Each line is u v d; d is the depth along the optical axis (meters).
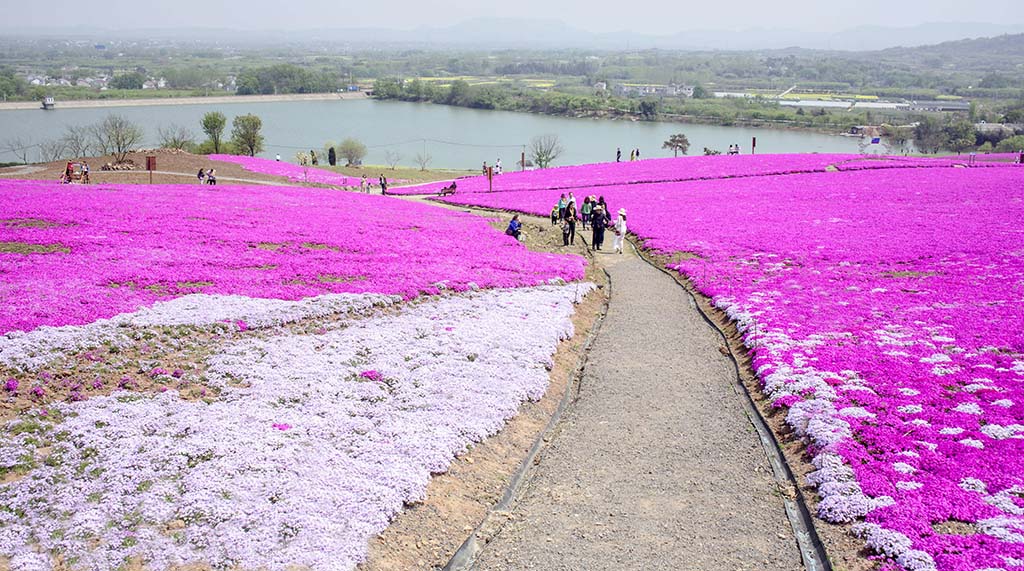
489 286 34.59
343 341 25.64
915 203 57.34
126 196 50.78
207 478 16.11
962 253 40.38
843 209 56.50
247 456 17.14
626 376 25.36
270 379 21.66
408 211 56.84
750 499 17.39
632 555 15.22
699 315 32.94
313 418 19.56
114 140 135.50
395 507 15.91
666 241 47.50
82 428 17.61
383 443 18.62
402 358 24.64
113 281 28.83
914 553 13.93
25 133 179.50
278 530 14.69
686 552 15.30
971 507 15.38
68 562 13.38
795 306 31.62
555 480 18.42
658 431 21.06
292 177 91.50
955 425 19.48
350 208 54.38
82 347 21.70
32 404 18.48
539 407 22.64
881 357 24.66
